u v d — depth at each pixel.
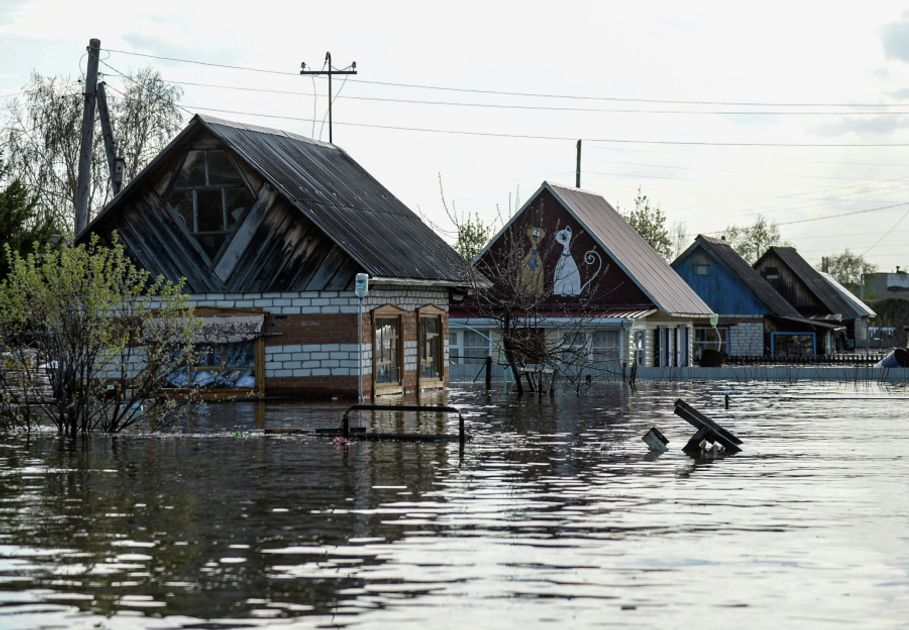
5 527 29.80
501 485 36.66
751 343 172.88
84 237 78.94
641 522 30.59
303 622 21.55
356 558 26.33
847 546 27.72
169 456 43.78
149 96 140.12
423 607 22.48
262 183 78.00
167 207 79.25
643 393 86.12
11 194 96.12
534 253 124.94
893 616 22.05
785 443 49.97
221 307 78.38
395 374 83.31
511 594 23.39
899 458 44.31
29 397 63.16
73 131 134.88
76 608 22.48
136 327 54.41
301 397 77.44
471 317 117.12
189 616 21.95
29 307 51.91
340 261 77.06
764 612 22.23
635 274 124.88
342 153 97.75
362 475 38.75
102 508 32.44
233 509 32.25
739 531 29.38
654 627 21.28
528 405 72.00
